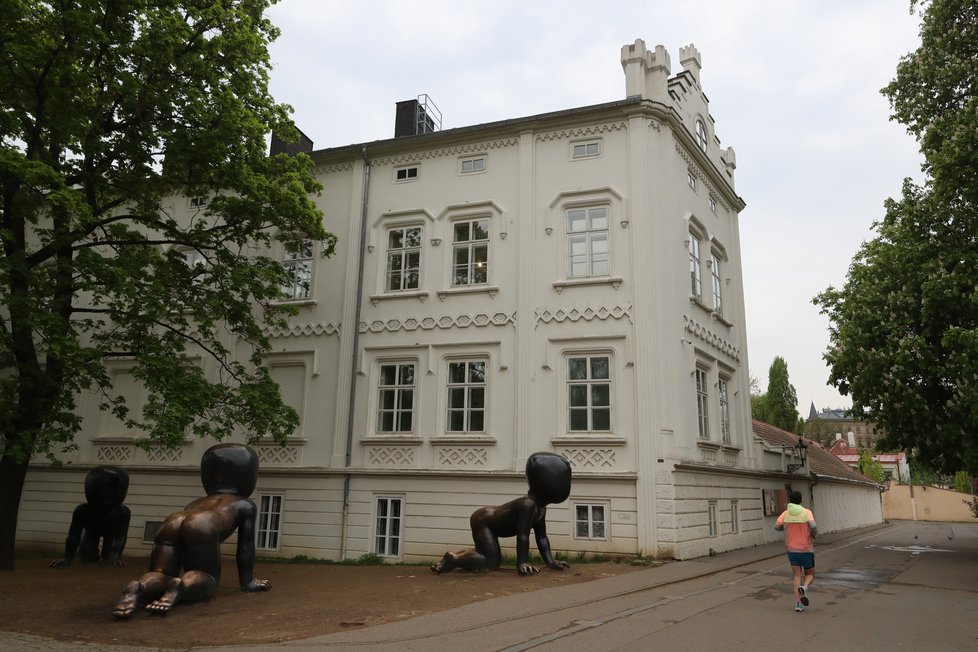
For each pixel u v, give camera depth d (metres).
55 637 8.34
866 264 24.05
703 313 21.00
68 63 14.39
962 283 18.50
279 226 17.28
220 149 15.86
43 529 22.53
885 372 20.45
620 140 19.23
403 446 19.14
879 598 11.57
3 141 14.95
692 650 7.57
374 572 15.18
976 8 19.11
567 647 7.61
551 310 18.61
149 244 17.81
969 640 8.29
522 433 18.03
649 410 17.19
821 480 31.34
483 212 20.06
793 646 7.86
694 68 23.16
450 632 8.35
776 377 62.75
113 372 23.06
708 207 22.83
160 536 10.37
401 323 20.03
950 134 18.05
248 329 17.28
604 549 16.72
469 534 17.88
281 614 9.56
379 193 21.42
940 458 22.02
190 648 7.75
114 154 15.88
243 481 11.84
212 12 15.91
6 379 14.48
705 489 18.58
